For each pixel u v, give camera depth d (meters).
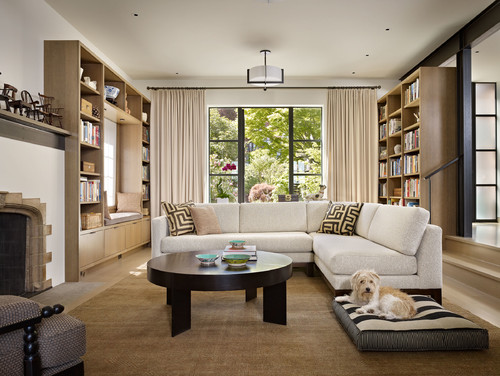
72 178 3.84
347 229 4.09
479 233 5.01
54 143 3.67
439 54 5.30
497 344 2.12
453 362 1.90
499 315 2.66
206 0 3.95
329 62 5.91
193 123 6.62
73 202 3.84
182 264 2.58
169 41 5.04
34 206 3.27
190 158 6.58
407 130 5.63
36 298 3.19
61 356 1.50
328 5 4.08
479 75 6.80
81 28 4.62
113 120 5.75
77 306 2.94
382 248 3.06
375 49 5.37
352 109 6.66
